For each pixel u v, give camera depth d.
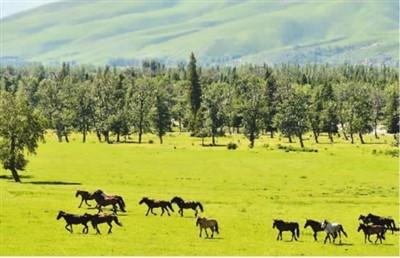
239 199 98.94
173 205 92.44
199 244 69.12
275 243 70.62
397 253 67.25
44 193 99.69
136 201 94.81
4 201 90.69
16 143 115.06
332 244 71.00
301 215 86.69
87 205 90.38
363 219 78.25
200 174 128.25
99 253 64.31
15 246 66.38
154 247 67.31
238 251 66.44
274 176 126.50
